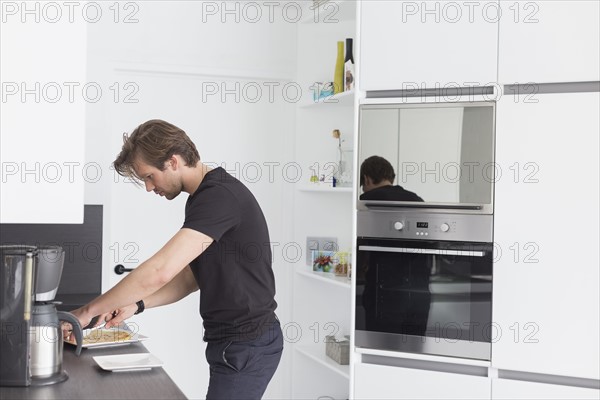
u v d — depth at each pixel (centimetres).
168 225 411
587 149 275
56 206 194
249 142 426
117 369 198
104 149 389
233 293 237
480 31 293
